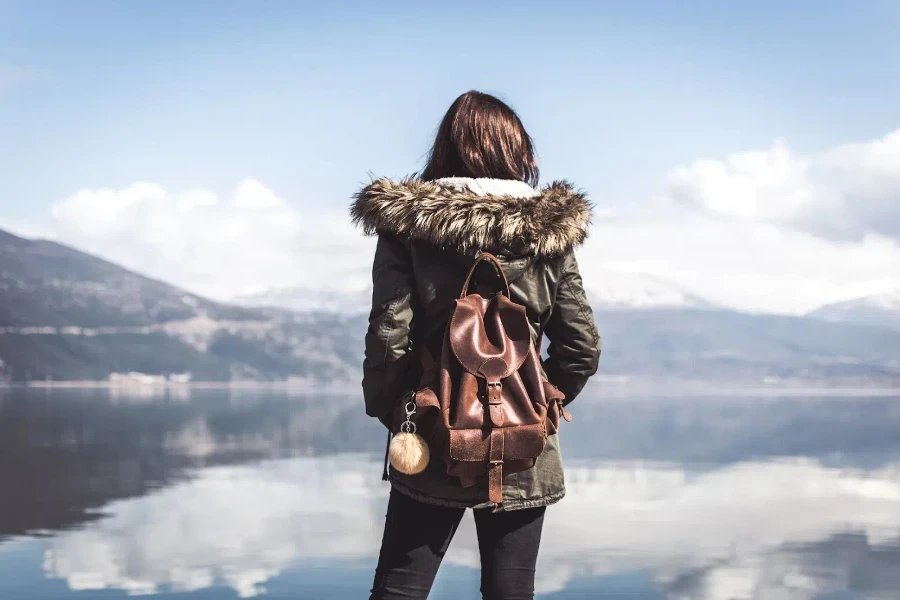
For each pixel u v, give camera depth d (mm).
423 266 1725
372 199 1708
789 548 4262
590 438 10195
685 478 6762
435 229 1675
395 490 1760
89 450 8414
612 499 5742
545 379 1733
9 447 8555
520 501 1719
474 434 1653
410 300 1729
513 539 1744
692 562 3959
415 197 1679
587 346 1806
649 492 6043
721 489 6191
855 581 3617
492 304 1725
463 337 1688
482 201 1676
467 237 1677
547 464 1751
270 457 8086
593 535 4566
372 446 9094
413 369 1784
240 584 3568
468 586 3533
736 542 4398
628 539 4465
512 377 1688
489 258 1692
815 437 10375
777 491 6105
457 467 1671
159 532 4613
